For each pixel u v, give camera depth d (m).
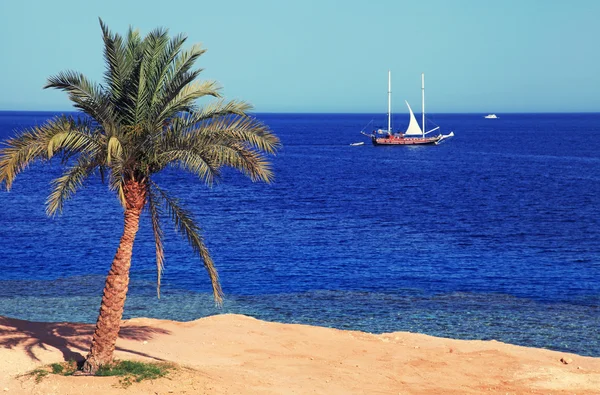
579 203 80.69
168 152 17.67
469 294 39.09
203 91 18.33
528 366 22.72
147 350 21.95
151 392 17.55
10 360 19.50
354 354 23.67
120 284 18.50
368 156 168.88
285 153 178.38
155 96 18.05
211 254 49.94
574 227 63.28
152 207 19.30
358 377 21.22
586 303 37.06
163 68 18.00
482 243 55.31
